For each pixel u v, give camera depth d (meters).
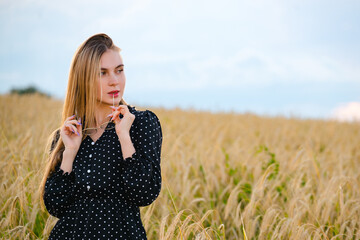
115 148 2.31
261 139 9.91
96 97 2.38
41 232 3.66
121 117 2.45
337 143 9.77
